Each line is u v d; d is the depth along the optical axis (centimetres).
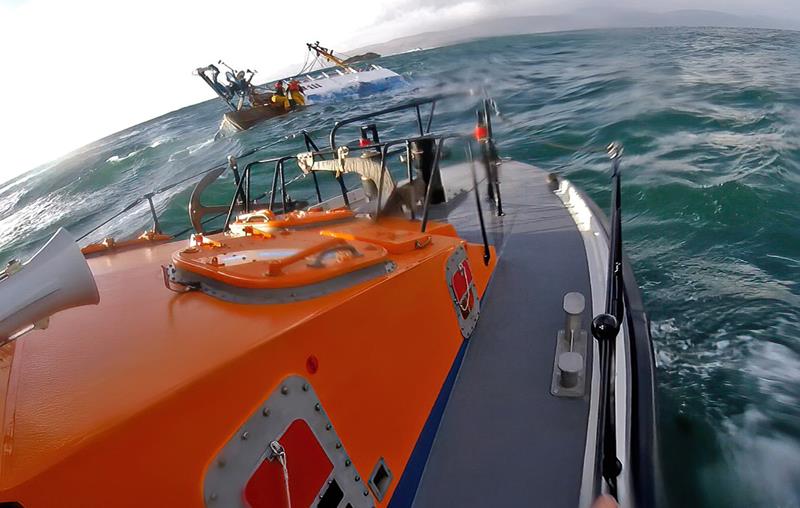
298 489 149
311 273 194
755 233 592
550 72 1819
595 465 194
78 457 103
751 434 318
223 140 2905
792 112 1094
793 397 344
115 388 126
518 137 1127
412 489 207
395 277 223
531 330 306
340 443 169
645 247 594
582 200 502
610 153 348
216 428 130
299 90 3309
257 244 257
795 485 283
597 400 244
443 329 264
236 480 131
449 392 260
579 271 374
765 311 441
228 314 175
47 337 169
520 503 201
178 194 1376
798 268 512
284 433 148
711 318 443
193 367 134
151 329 166
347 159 415
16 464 100
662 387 369
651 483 211
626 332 295
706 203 662
